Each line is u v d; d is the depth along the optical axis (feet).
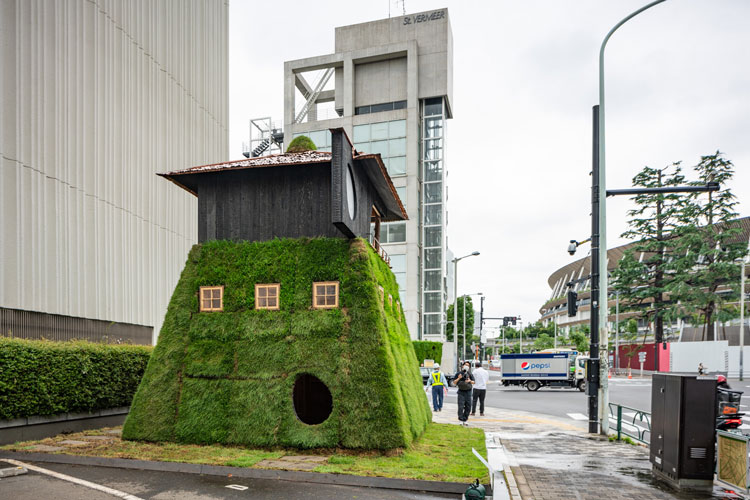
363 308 34.37
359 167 38.60
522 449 36.91
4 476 26.91
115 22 66.13
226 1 101.91
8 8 50.01
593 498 24.17
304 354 34.09
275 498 23.52
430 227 156.25
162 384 35.94
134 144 69.46
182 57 83.71
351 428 31.53
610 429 47.96
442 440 37.50
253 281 36.83
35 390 37.73
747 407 70.23
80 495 23.85
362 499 23.53
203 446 33.45
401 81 159.12
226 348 35.76
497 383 145.18
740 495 24.43
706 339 176.65
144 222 71.20
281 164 37.04
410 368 41.42
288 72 163.94
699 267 174.81
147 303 71.10
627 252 167.12
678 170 159.33
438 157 157.28
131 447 33.37
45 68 54.24
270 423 32.86
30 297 51.11
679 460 25.89
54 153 54.95
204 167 40.06
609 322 257.14
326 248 36.24
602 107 46.62
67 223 56.49
